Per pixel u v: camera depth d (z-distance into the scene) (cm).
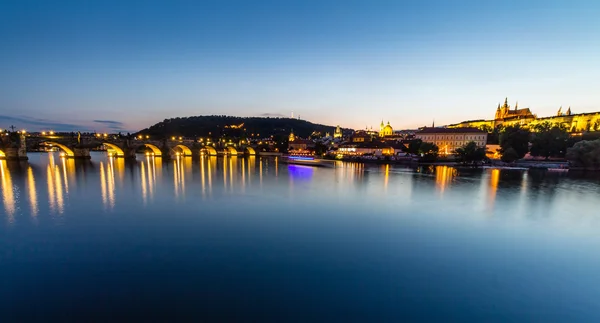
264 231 3700
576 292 2369
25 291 2248
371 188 7269
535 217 4547
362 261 2853
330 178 9256
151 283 2383
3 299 2142
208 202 5341
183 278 2473
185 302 2133
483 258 2981
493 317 2027
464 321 1980
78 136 14100
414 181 8562
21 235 3447
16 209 4634
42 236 3419
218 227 3834
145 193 6144
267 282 2423
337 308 2091
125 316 1969
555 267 2803
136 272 2564
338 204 5338
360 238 3497
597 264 2883
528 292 2358
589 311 2117
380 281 2475
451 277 2575
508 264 2853
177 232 3612
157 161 15138
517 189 7144
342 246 3238
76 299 2152
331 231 3747
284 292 2281
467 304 2170
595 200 5862
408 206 5225
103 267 2656
